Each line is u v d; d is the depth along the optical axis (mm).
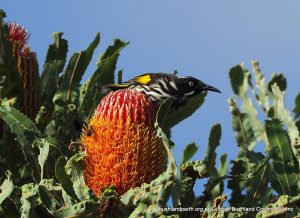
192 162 10500
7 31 11727
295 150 11719
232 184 11695
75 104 12125
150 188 9062
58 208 9508
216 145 10109
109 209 8984
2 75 11711
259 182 10633
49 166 10406
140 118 9727
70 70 12258
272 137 11398
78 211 8969
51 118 12039
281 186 11133
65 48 12945
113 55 12711
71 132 11852
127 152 9531
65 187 9484
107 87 12680
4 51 11711
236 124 13391
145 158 9570
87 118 12062
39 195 9148
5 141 10773
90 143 9695
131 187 9461
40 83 12336
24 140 10344
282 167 11242
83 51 12281
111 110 9727
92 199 9133
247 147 13156
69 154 10500
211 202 10391
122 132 9602
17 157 10773
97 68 12461
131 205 9086
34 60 11930
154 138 9734
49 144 10344
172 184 9008
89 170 9641
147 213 8914
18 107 11492
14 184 10586
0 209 9812
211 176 10461
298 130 12852
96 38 12344
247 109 13500
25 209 9125
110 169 9508
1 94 11672
